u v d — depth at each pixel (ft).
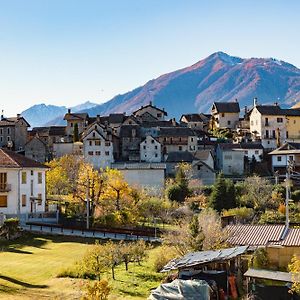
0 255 194.80
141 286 149.59
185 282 125.70
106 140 449.06
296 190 331.16
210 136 530.27
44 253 198.59
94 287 114.21
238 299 131.23
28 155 484.74
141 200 288.30
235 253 140.05
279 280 128.77
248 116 555.69
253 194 307.99
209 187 349.41
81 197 277.23
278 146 478.18
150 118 576.61
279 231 171.53
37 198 280.10
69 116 545.85
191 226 175.73
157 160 460.96
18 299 134.82
